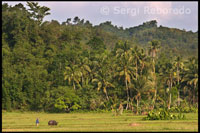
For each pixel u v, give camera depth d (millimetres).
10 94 184750
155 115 114125
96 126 91188
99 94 190500
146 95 179625
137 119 118125
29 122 109188
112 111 166250
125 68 181750
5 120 119688
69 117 135125
